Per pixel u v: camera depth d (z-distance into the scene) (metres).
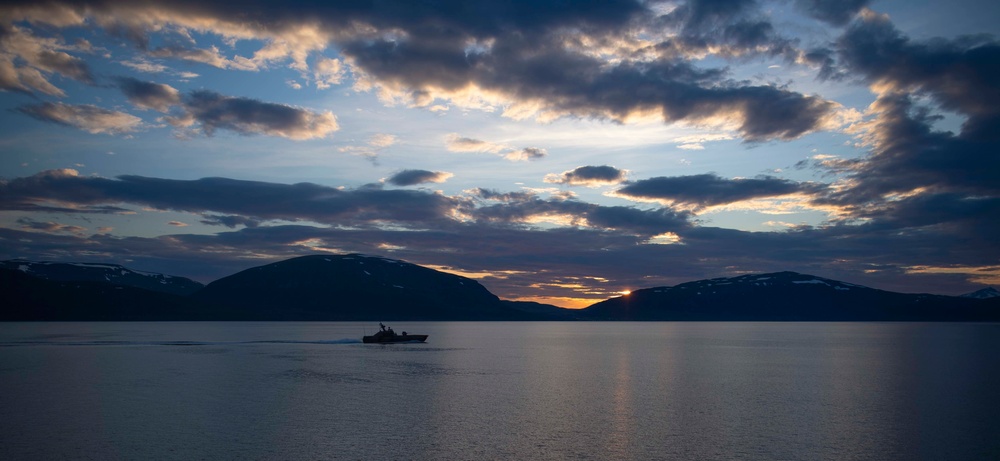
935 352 138.62
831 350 146.50
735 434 48.97
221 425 51.12
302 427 50.53
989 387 75.44
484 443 45.69
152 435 47.75
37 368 93.88
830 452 43.94
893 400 65.25
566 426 51.47
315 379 80.38
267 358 112.12
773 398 66.44
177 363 101.81
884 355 129.00
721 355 128.75
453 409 58.69
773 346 164.12
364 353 126.69
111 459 41.47
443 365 101.12
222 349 135.88
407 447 44.50
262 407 59.16
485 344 167.62
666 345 169.00
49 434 48.03
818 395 68.62
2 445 44.91
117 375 84.31
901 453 43.75
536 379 82.19
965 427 51.62
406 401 62.88
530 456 42.53
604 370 95.12
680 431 49.91
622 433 49.09
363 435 47.88
